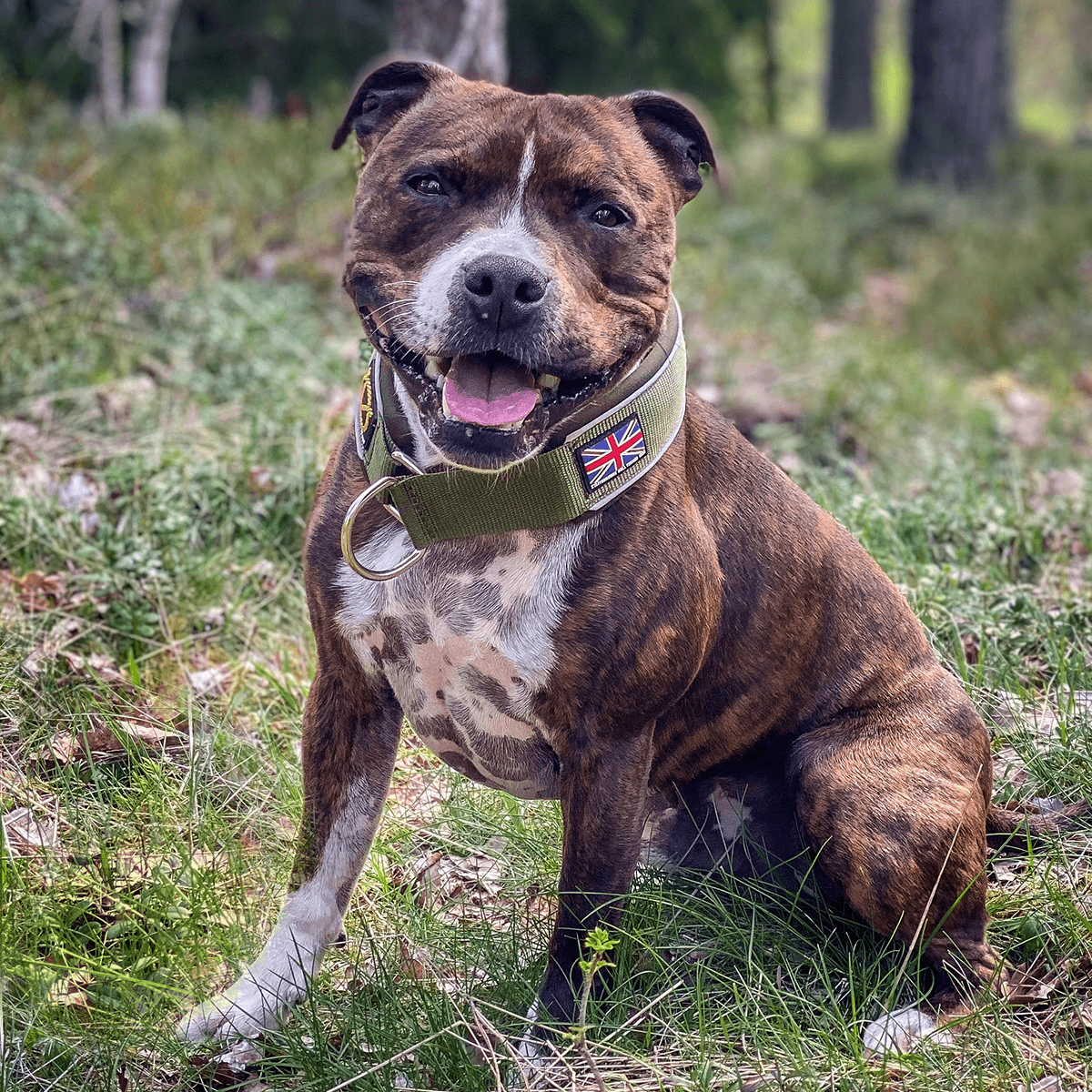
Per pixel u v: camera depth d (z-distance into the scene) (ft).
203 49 52.29
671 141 9.54
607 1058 9.04
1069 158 63.36
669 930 10.40
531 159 8.54
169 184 27.48
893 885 9.77
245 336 19.92
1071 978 10.10
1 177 23.95
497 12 27.20
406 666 9.45
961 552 15.75
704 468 9.96
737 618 9.96
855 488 17.81
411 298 8.40
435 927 10.33
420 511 8.79
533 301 8.10
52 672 12.39
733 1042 9.37
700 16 52.31
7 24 49.67
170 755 11.94
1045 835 11.18
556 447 8.71
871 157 64.64
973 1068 9.10
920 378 26.00
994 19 55.26
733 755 10.55
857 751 10.19
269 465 16.48
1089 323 32.37
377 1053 8.96
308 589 9.62
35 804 10.82
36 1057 8.83
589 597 8.95
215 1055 9.23
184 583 14.11
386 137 9.07
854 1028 9.36
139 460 15.62
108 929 9.78
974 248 40.14
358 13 52.95
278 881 10.52
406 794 12.00
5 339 18.51
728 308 28.50
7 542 14.43
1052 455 22.45
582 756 9.27
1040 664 13.85
